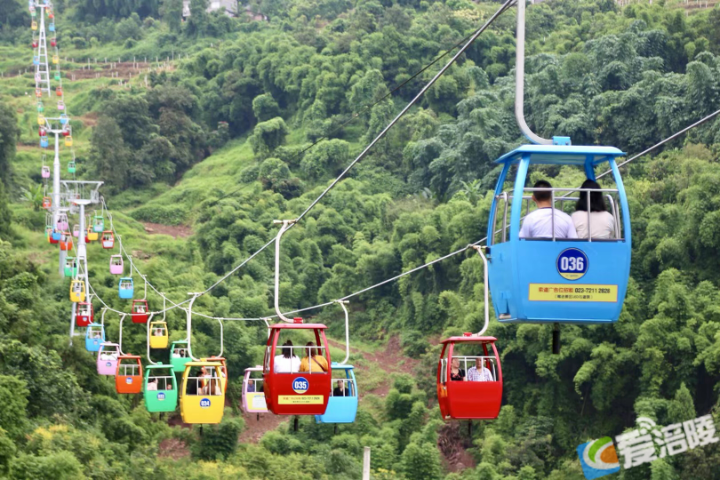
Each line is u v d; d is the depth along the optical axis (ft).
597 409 308.19
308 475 276.00
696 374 292.40
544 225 69.41
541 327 320.29
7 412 191.93
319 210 504.43
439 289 407.44
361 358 396.57
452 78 600.39
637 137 439.63
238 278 440.45
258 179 559.38
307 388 90.89
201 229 481.05
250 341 368.27
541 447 299.99
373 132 579.07
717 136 402.31
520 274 68.03
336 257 471.62
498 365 94.53
